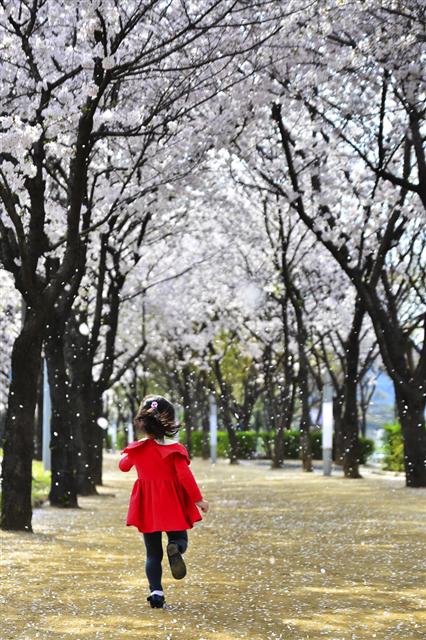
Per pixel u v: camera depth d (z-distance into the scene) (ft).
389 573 28.58
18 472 41.22
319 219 69.05
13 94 43.42
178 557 22.02
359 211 75.61
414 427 70.03
